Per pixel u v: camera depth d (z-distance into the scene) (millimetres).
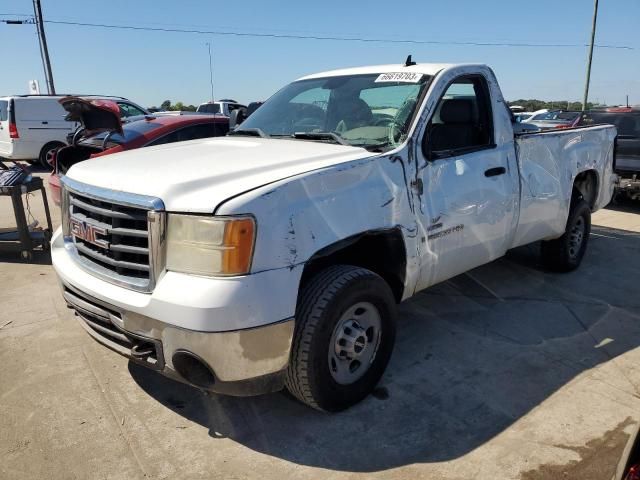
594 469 2760
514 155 4367
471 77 4082
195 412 3252
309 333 2873
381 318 3301
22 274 5801
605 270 5930
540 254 5754
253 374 2699
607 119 9500
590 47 28109
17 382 3570
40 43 27188
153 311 2643
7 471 2754
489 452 2893
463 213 3811
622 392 3475
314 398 3000
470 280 5516
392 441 2984
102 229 2947
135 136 6844
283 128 4195
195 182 2771
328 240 2896
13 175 6191
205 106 21391
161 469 2779
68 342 4125
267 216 2654
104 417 3199
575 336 4285
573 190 5496
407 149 3436
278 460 2842
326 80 4434
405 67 4094
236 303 2551
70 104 5477
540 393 3455
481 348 4062
